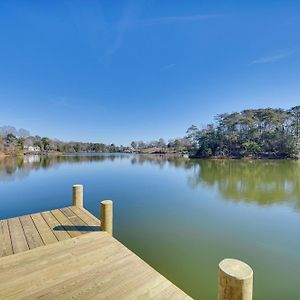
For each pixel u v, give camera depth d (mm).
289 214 7355
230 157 37125
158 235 5430
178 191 11133
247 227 6102
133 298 1905
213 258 4301
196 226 6086
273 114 36219
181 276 3643
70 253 2635
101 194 10414
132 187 12289
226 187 12336
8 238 3037
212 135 40625
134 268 2355
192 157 41656
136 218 6750
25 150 51531
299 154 32812
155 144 84875
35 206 8273
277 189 11742
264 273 3836
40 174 17281
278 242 5129
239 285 1449
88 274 2232
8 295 1897
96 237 3084
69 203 8680
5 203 8672
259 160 32219
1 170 19656
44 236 3113
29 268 2311
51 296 1901
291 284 3502
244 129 39281
